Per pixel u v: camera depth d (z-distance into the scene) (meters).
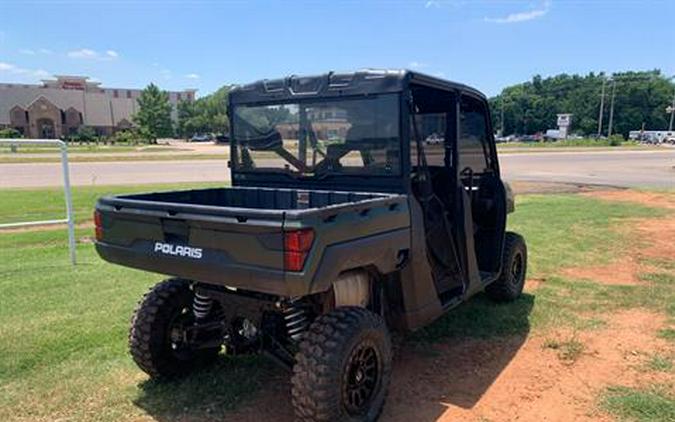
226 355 4.29
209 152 44.66
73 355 4.32
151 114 88.25
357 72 3.75
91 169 25.28
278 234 2.70
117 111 102.38
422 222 3.69
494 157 5.12
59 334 4.71
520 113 114.06
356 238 3.03
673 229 9.90
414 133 3.73
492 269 5.16
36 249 8.39
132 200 3.41
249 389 3.77
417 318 3.70
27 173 22.78
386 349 3.29
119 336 4.71
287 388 3.78
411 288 3.63
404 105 3.58
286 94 4.11
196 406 3.56
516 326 4.96
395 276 3.62
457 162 4.28
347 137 3.86
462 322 5.03
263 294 3.37
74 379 3.92
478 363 4.21
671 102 102.06
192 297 3.92
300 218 2.68
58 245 8.73
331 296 3.33
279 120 4.20
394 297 3.67
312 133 4.04
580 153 43.56
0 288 6.05
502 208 5.10
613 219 11.06
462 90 4.27
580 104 108.19
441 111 4.21
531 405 3.58
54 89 97.94
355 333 3.04
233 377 3.94
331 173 3.99
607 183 19.67
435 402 3.61
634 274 6.78
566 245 8.50
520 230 9.80
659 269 7.02
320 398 2.90
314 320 3.27
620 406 3.54
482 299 5.70
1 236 9.36
